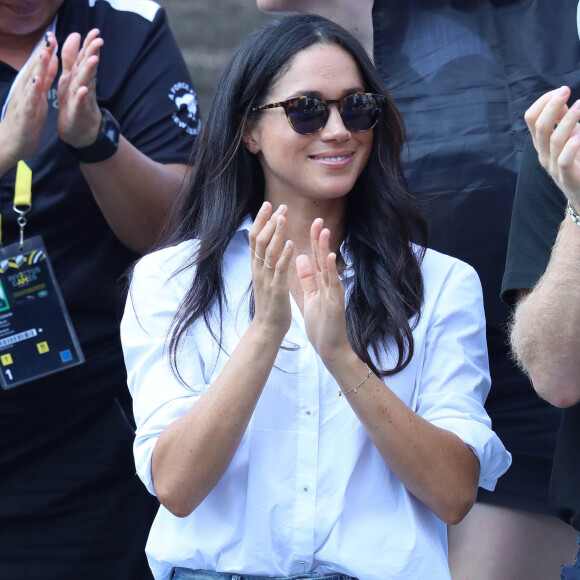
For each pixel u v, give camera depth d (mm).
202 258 9484
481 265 11453
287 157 9359
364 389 8594
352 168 9391
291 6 13055
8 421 11484
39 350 11266
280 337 8664
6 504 11633
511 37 11602
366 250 9625
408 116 11789
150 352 9398
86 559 11773
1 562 11664
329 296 8492
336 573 8859
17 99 10430
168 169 11602
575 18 11461
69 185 11438
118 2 12164
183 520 9078
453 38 11750
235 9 23859
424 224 9977
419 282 9500
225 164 9727
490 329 11523
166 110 11992
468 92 11609
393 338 9281
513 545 11352
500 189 11422
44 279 11273
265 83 9453
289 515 8836
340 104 9273
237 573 8906
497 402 11562
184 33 23641
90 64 10227
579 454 9016
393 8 11945
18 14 11375
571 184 7781
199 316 9359
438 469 8703
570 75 11336
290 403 9031
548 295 8500
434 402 9188
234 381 8633
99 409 11742
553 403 8852
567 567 8984
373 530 8820
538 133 7781
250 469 8953
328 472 8898
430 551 8812
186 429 8719
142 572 11961
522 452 11367
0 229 11398
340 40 9547
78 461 11711
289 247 8406
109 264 11688
